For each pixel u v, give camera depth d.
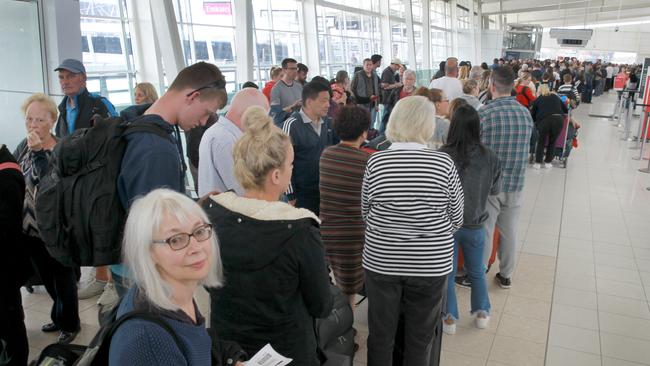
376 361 2.04
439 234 1.92
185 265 0.98
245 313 1.42
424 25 16.53
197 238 1.00
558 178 6.80
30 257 2.42
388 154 1.90
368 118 2.41
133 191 1.59
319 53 10.07
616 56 39.12
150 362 0.89
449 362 2.63
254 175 1.48
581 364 2.63
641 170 7.30
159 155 1.62
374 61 7.39
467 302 3.29
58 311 2.68
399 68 9.00
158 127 1.69
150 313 0.94
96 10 5.43
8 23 4.38
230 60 7.61
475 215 2.62
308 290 1.42
